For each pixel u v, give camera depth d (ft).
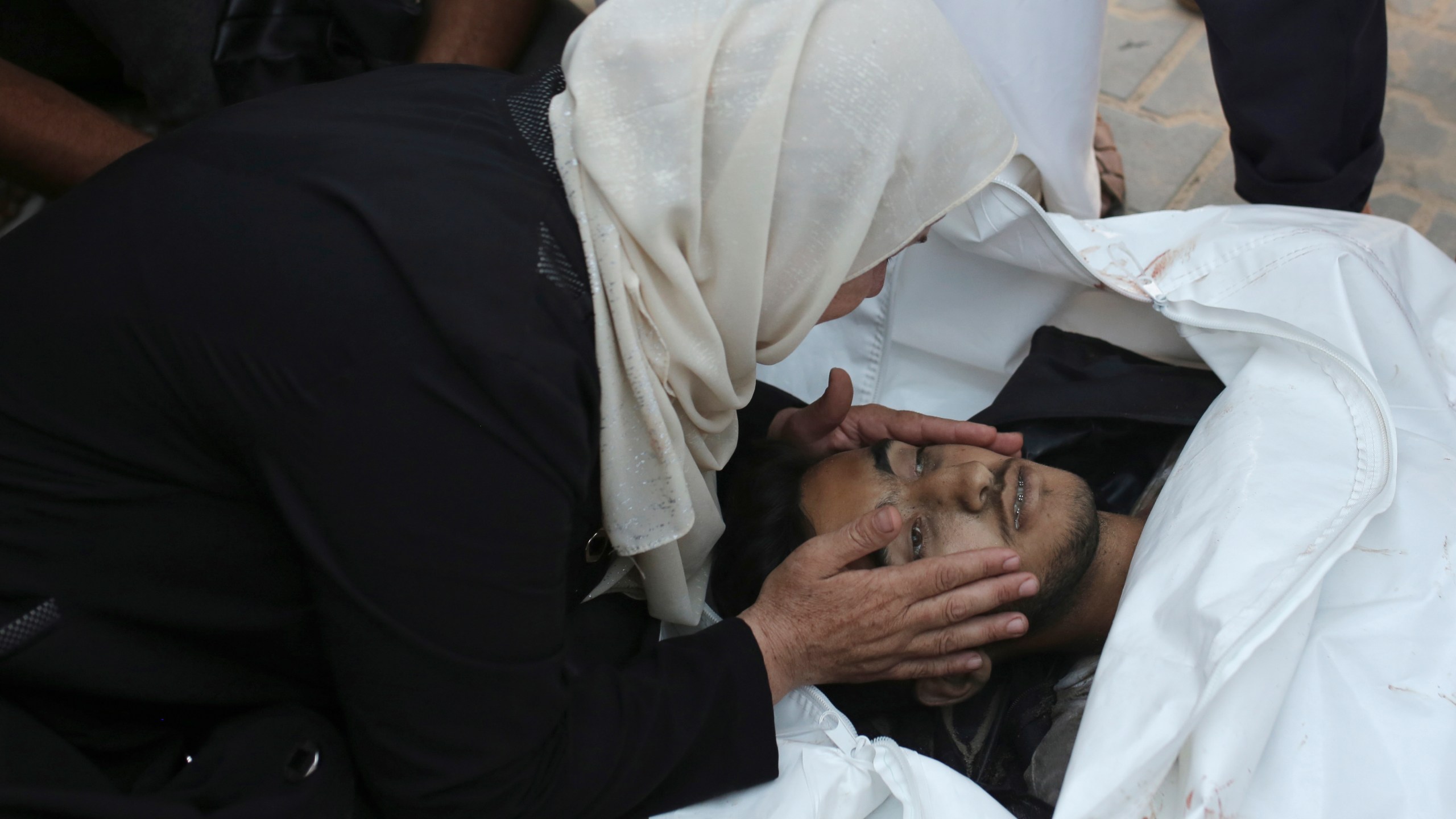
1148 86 8.23
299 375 2.60
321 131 2.88
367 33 5.77
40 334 2.73
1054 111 5.53
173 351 2.65
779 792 3.67
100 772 2.91
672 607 4.02
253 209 2.70
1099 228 5.22
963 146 3.32
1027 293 5.20
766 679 3.58
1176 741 3.01
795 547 4.38
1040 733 4.11
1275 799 3.15
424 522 2.68
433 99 3.06
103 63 6.68
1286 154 5.37
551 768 3.23
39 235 2.85
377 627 2.80
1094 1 5.16
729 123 2.92
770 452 4.76
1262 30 5.03
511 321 2.66
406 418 2.62
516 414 2.65
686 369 3.17
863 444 4.97
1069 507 4.13
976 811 3.48
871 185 3.10
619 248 2.84
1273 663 3.27
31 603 2.80
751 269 3.06
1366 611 3.47
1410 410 4.21
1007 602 3.74
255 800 3.02
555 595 2.98
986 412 5.06
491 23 6.24
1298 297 4.40
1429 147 7.45
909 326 5.60
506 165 2.87
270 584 3.15
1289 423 3.87
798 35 2.93
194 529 2.93
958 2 5.20
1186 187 7.65
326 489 2.66
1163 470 4.85
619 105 2.89
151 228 2.72
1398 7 8.24
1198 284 4.74
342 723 3.69
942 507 4.16
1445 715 3.21
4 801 2.48
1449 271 4.75
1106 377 4.92
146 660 3.04
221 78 5.75
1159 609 3.55
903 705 4.27
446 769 3.03
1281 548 3.43
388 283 2.62
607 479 3.17
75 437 2.74
